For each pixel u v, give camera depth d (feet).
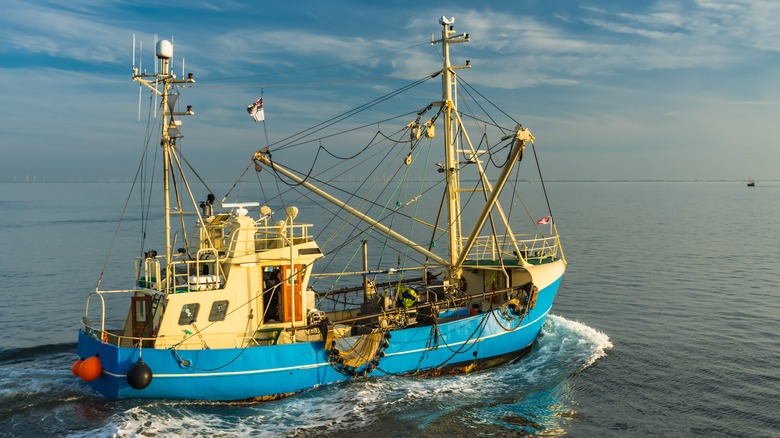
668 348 97.40
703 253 216.13
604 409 74.28
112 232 314.14
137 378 66.85
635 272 173.99
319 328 76.48
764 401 75.82
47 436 62.23
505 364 90.79
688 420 71.10
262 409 71.31
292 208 76.64
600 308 126.93
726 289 146.82
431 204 523.70
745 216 413.18
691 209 507.30
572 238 270.87
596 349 96.78
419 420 69.97
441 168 98.37
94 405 69.36
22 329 114.52
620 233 295.07
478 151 94.27
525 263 93.50
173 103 72.38
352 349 77.15
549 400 76.95
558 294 142.20
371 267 178.29
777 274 168.45
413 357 82.12
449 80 94.27
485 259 100.73
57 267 195.72
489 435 67.10
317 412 70.90
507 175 78.02
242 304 75.05
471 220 354.33
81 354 74.18
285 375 74.02
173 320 71.51
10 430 63.57
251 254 74.90
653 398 77.41
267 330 77.71
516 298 92.07
